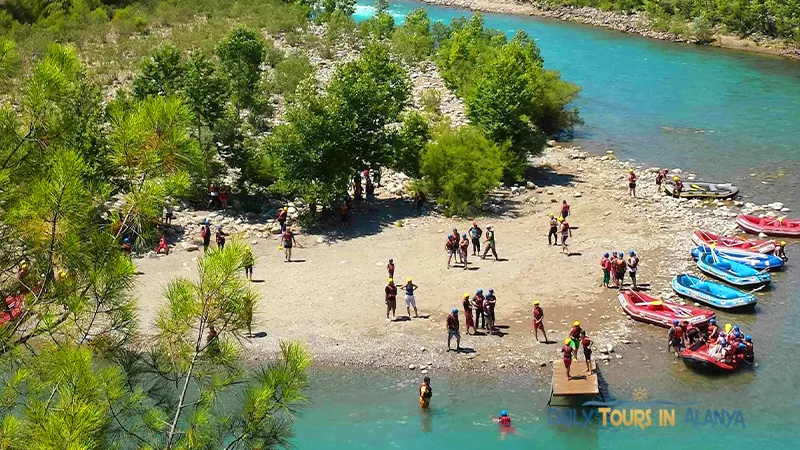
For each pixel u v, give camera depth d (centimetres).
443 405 2784
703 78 7544
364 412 2745
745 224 4256
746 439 2573
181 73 4712
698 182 4938
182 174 1389
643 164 5341
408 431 2639
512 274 3734
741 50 8806
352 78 4481
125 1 9200
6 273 1313
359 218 4416
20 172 1323
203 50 7319
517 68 5194
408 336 3198
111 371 1259
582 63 8206
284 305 3422
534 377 2942
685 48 8950
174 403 1400
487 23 10600
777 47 8756
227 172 4769
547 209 4606
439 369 2997
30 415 1149
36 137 1366
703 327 3203
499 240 4144
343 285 3612
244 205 4434
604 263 3591
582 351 3075
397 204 4650
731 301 3388
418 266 3819
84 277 1326
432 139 4834
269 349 3067
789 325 3297
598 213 4525
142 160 1365
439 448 2545
